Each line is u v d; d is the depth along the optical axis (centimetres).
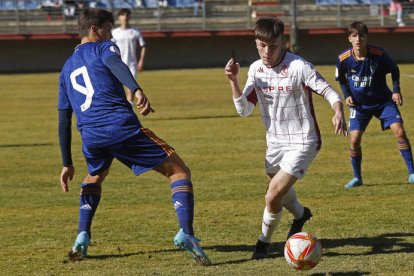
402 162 2841
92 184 1622
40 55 9525
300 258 1424
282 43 1535
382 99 2364
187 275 1457
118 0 9794
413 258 1549
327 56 9831
